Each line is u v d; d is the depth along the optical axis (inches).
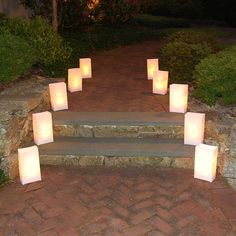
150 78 187.5
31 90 141.9
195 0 439.5
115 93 164.9
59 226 94.7
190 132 122.7
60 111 140.4
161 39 327.0
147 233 92.0
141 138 129.3
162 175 116.5
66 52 184.9
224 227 93.4
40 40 166.1
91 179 115.1
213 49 181.3
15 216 98.3
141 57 245.3
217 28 387.9
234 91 126.3
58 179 115.3
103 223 95.7
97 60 234.7
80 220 96.9
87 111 140.4
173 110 137.8
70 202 104.1
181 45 173.5
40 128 124.0
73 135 131.6
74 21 264.4
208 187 109.5
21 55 139.9
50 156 122.6
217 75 127.7
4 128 114.3
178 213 98.9
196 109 135.5
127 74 199.8
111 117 132.3
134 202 103.8
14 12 221.9
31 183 113.3
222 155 114.8
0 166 113.9
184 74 168.2
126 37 297.4
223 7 424.5
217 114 128.1
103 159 122.0
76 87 168.1
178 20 397.7
